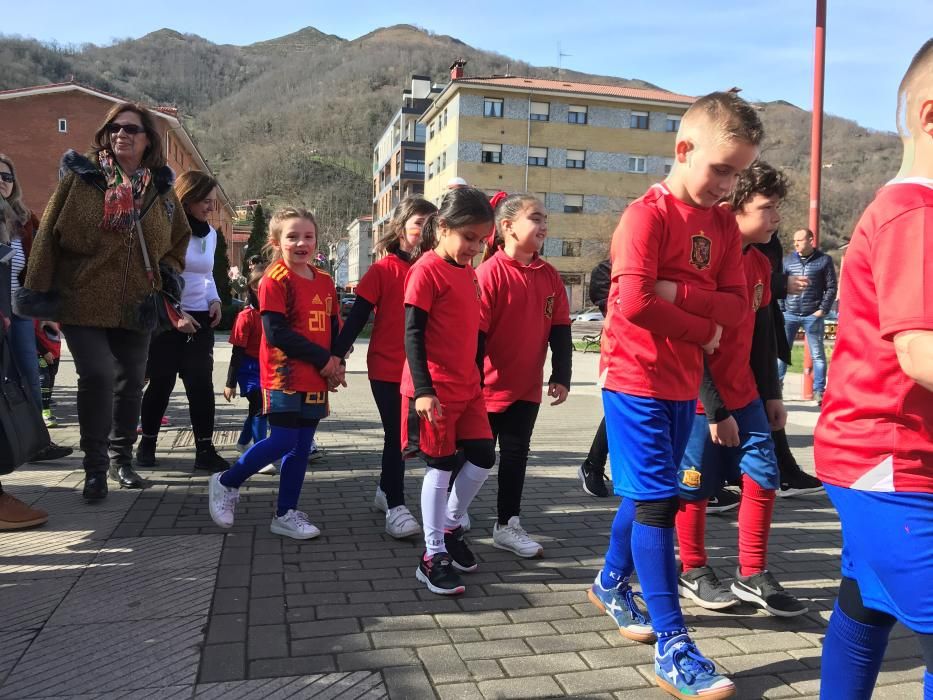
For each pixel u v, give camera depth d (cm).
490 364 382
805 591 339
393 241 429
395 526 392
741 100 247
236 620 288
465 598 319
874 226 172
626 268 250
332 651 265
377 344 413
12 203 480
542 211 382
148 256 435
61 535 383
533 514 454
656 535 255
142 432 538
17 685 236
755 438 310
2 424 360
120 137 419
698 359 270
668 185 265
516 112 4666
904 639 290
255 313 559
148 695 232
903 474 170
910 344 156
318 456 589
